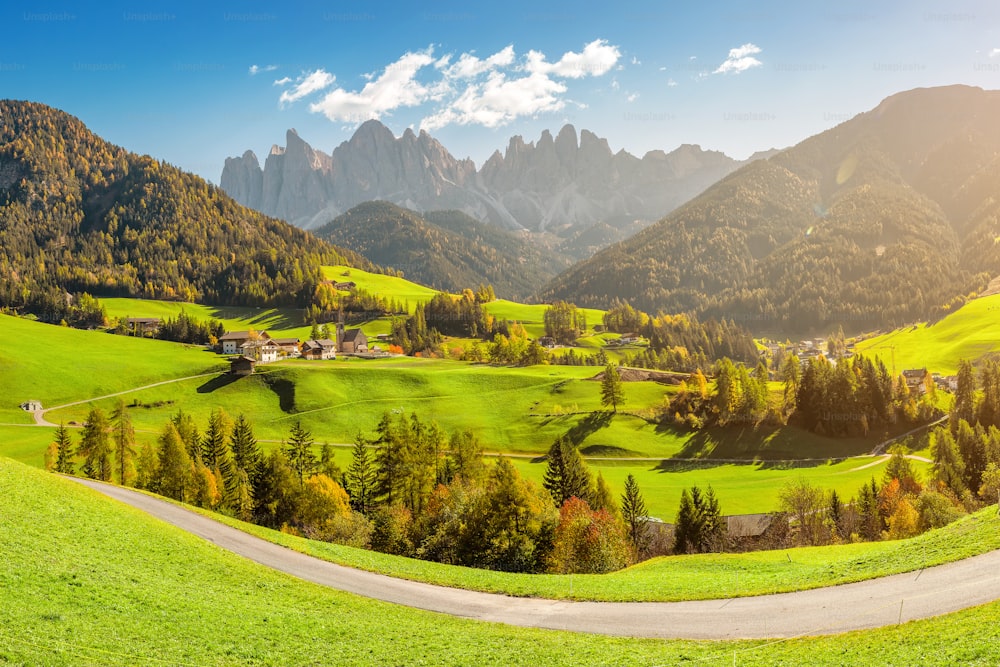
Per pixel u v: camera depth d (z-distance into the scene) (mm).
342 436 152250
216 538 51812
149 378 184500
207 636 30203
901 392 172625
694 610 38719
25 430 141625
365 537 78500
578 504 82188
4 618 26469
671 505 114500
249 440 115562
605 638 34812
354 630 34625
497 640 34250
